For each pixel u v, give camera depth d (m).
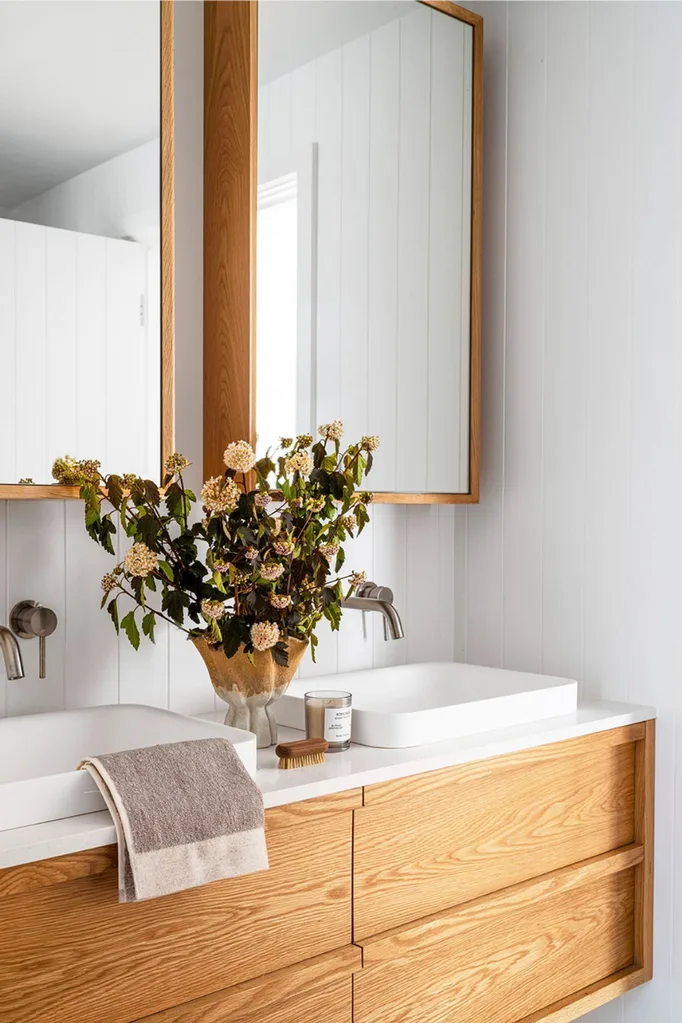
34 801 1.24
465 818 1.71
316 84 2.01
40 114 1.62
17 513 1.68
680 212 2.02
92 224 1.67
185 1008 1.32
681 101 2.02
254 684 1.65
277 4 1.95
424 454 2.22
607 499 2.16
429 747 1.69
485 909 1.72
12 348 1.58
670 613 2.05
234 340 1.92
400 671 2.21
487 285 2.41
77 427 1.65
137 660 1.84
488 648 2.40
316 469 1.72
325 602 1.67
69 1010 1.22
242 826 1.31
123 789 1.25
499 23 2.38
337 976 1.49
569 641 2.23
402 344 2.17
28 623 1.64
